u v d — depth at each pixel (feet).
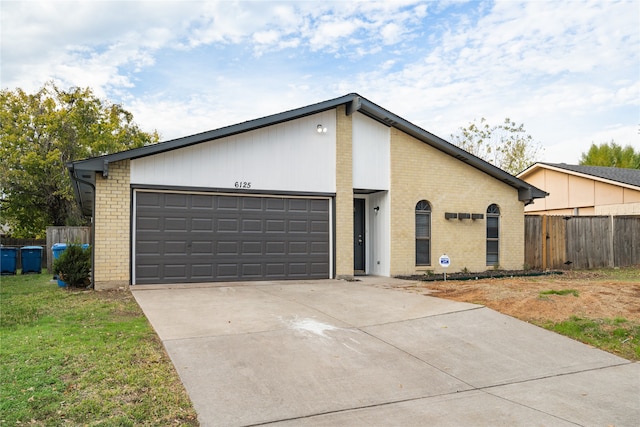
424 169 46.68
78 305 28.66
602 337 22.59
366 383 16.79
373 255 47.62
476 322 24.79
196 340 20.42
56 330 22.06
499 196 50.42
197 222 37.73
